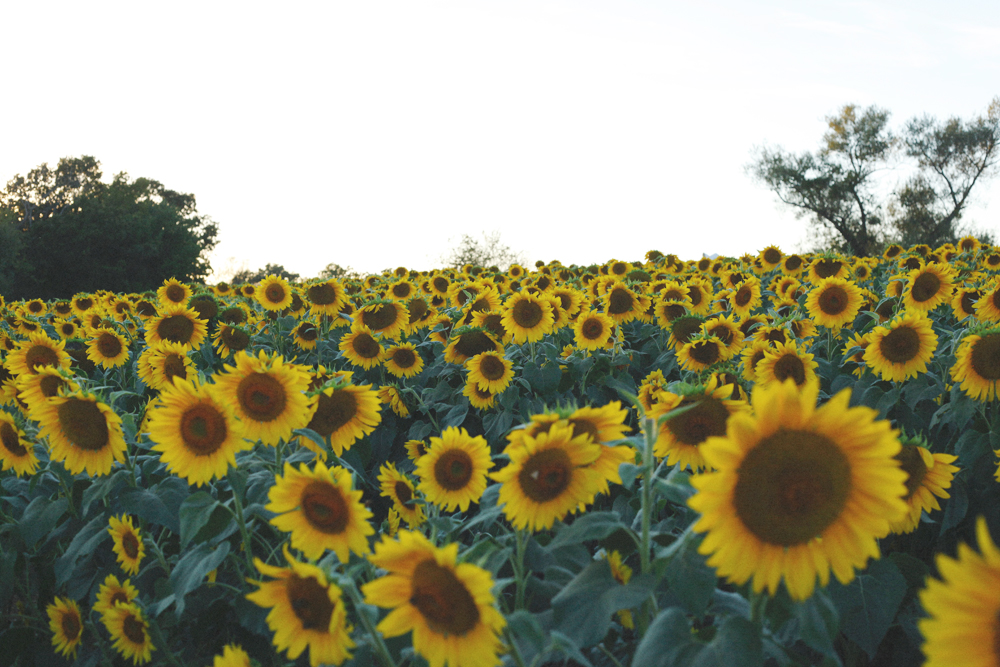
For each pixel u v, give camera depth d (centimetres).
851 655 320
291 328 802
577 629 200
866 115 6600
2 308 1154
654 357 701
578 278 1162
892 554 301
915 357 437
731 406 248
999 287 515
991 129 6256
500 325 616
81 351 697
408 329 697
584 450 224
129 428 340
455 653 184
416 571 185
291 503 235
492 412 554
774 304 823
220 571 346
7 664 366
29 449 342
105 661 334
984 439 376
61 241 6644
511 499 230
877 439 163
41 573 404
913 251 1171
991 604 124
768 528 167
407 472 520
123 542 322
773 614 203
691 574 197
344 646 207
